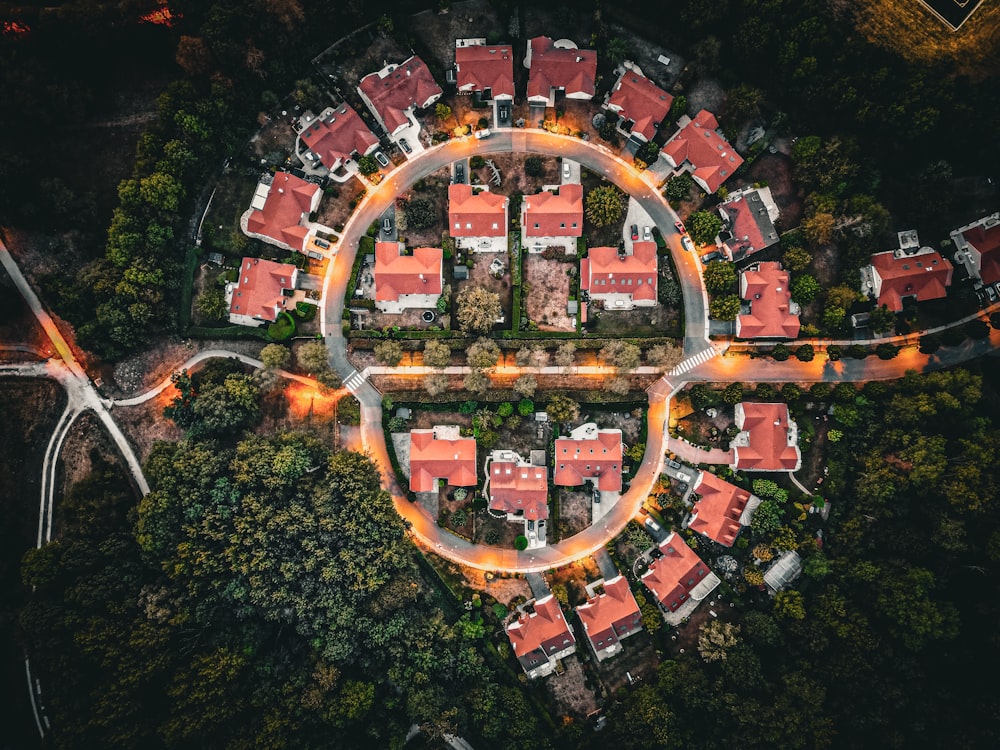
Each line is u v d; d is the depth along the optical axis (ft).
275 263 309.01
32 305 301.63
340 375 316.81
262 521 289.33
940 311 311.47
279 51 301.02
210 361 309.63
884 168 308.40
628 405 316.19
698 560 303.89
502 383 317.63
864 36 293.84
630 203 318.24
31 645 266.16
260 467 290.97
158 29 293.43
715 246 317.22
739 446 310.86
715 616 312.09
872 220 302.86
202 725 264.93
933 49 292.61
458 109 315.99
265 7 287.48
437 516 317.63
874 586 289.74
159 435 306.35
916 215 303.89
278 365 312.50
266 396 314.35
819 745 273.54
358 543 297.12
